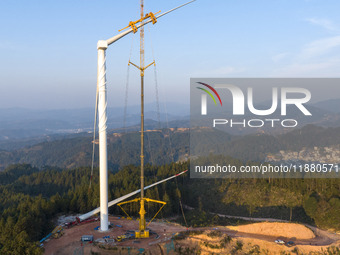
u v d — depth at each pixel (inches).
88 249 2741.1
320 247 3085.6
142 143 3075.8
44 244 2923.2
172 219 4468.5
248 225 3634.4
